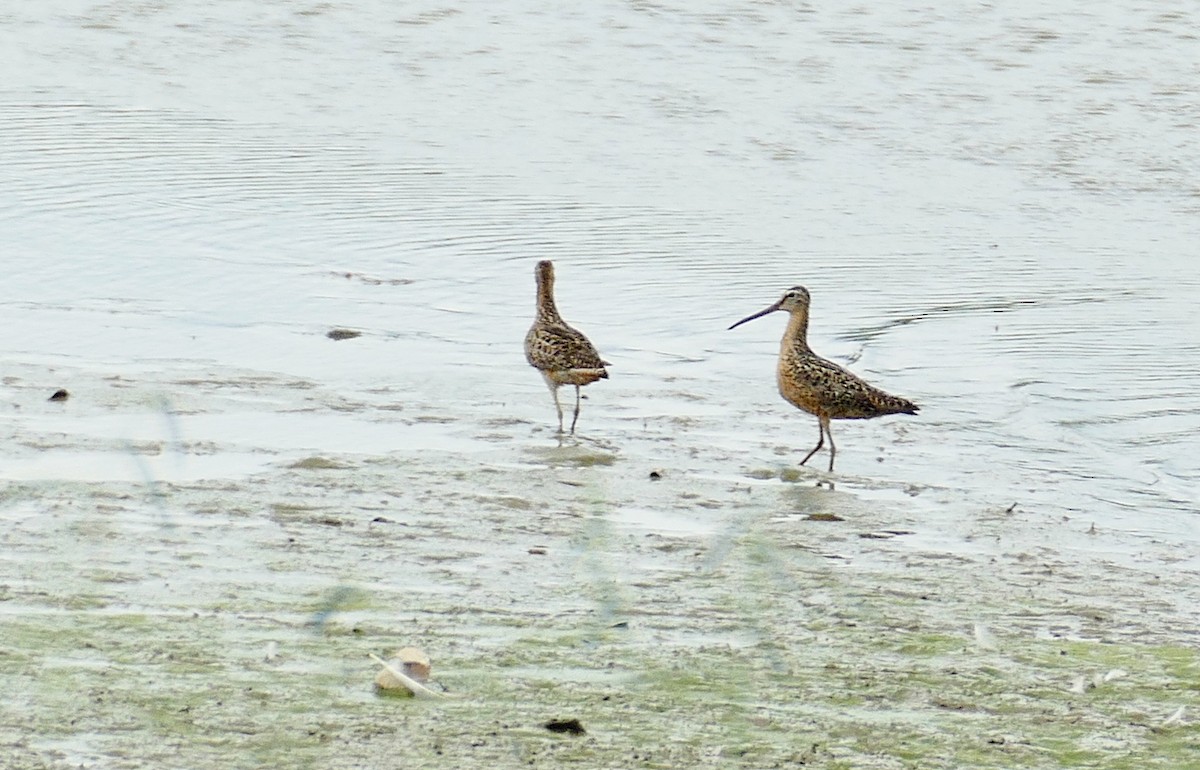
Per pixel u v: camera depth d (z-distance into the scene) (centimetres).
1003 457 1636
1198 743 974
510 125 3112
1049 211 2656
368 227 2439
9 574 1142
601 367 1647
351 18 3931
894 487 1523
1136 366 1939
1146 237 2530
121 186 2577
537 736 928
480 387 1783
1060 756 948
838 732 961
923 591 1236
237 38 3741
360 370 1820
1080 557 1355
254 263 2242
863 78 3462
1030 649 1120
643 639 1091
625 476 1501
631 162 2878
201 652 1023
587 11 3988
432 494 1405
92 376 1725
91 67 3441
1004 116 3209
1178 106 3288
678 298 2178
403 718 942
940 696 1025
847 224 2552
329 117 3130
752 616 1151
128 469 1419
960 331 2062
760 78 3459
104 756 868
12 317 1953
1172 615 1214
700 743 933
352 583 1170
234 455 1482
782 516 1417
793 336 1625
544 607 1145
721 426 1695
